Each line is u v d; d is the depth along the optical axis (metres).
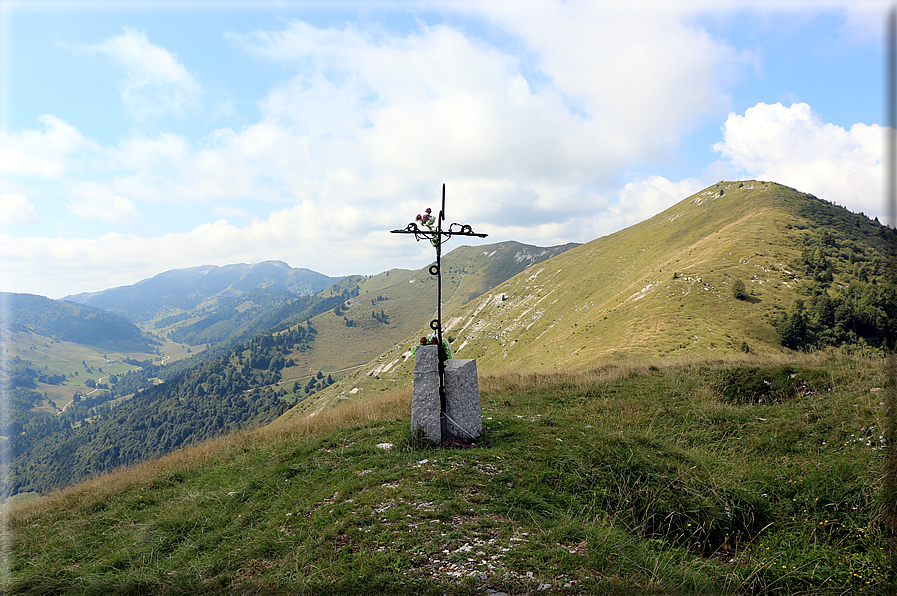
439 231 8.48
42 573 5.60
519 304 169.38
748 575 4.38
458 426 7.95
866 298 66.00
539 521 5.15
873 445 6.59
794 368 11.00
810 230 103.81
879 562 4.23
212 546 5.76
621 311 92.50
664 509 5.39
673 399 10.59
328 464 7.68
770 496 5.78
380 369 171.38
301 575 4.43
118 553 5.95
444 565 4.30
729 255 94.25
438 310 8.52
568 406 11.07
